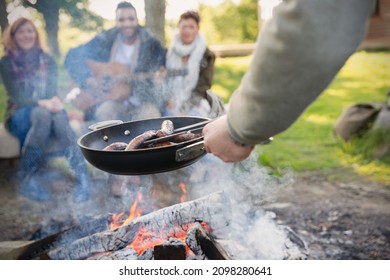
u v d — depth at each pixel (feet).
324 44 2.38
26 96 11.04
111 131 5.42
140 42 10.88
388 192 10.20
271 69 2.55
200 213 5.65
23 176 10.63
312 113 15.87
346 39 2.39
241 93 2.82
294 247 6.59
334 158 12.34
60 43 18.61
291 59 2.46
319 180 11.06
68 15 18.31
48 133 10.83
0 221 9.03
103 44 10.93
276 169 11.74
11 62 10.94
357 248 7.91
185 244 5.50
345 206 9.58
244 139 2.98
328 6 2.32
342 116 13.33
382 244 8.04
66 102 11.79
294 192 10.43
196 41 10.80
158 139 4.70
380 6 21.12
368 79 18.42
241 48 22.06
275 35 2.47
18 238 8.40
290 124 2.80
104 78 10.79
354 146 12.61
